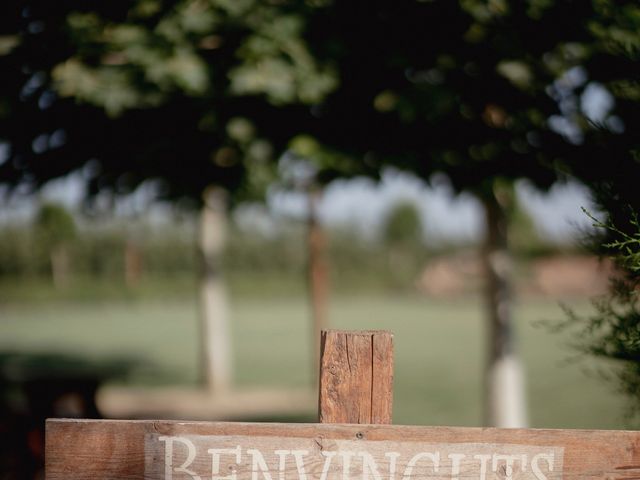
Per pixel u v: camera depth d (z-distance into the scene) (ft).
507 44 12.54
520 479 6.05
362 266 173.99
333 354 6.24
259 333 80.07
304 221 35.35
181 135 14.57
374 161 13.83
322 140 13.83
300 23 13.07
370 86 13.52
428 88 12.78
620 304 7.67
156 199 18.51
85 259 145.07
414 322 95.96
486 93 13.19
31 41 13.12
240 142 13.96
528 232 15.71
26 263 139.64
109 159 14.93
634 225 7.55
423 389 41.34
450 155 13.56
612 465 6.08
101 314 108.68
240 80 12.67
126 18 13.01
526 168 13.44
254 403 32.91
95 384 16.14
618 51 9.78
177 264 151.84
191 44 12.95
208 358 36.09
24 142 14.21
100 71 12.96
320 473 5.98
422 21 12.97
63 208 131.54
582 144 11.60
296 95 13.19
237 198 26.50
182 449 5.98
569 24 11.87
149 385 40.04
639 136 8.69
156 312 112.68
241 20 12.87
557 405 36.29
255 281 154.81
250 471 5.98
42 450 14.61
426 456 6.01
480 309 124.06
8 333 78.23
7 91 13.51
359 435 6.00
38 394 15.14
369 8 13.08
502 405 17.40
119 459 5.97
